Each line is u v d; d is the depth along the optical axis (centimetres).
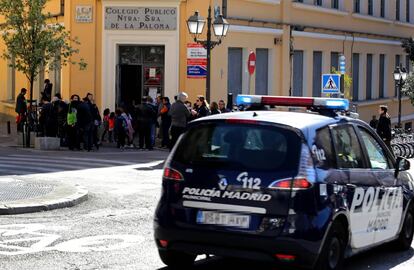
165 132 3173
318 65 4384
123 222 1427
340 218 973
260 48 3809
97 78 3500
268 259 916
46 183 1855
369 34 5006
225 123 978
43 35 2998
